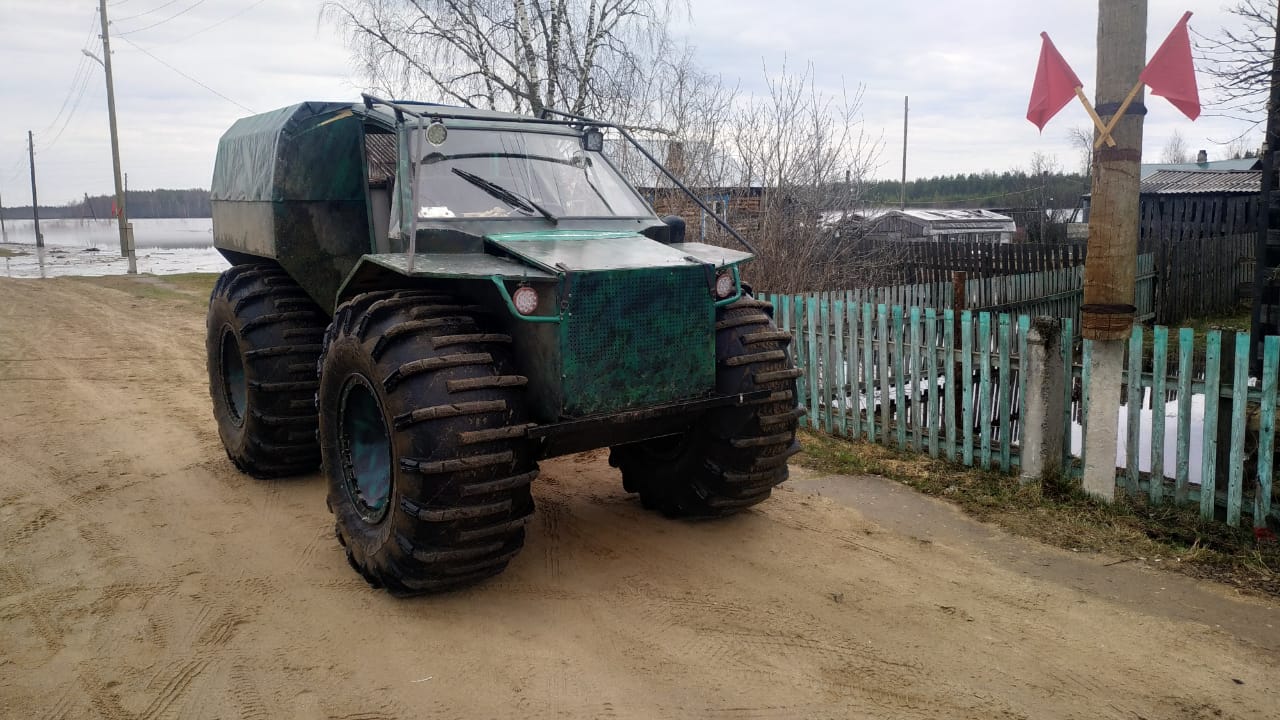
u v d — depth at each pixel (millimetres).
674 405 4297
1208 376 4957
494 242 4438
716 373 4609
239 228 6656
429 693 3477
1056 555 4766
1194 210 21641
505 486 3859
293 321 6035
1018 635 3873
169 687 3545
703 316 4379
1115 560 4680
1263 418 4805
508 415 3896
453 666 3672
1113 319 5223
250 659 3758
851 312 6961
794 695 3408
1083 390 5547
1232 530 4938
